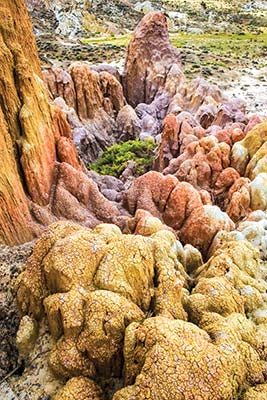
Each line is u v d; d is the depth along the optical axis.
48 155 19.97
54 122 21.48
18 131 18.09
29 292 11.62
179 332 9.11
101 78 41.81
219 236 17.98
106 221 21.14
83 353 9.79
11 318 12.22
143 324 9.41
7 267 14.41
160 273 11.44
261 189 21.70
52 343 10.84
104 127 40.12
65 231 12.57
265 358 10.27
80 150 34.44
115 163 34.12
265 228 18.33
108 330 9.71
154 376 8.37
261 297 12.55
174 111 40.62
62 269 10.84
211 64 66.69
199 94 43.31
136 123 40.72
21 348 10.95
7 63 17.52
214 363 8.58
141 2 128.25
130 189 23.22
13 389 10.17
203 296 11.48
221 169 25.44
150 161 33.69
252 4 149.00
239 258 14.27
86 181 21.14
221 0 149.25
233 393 8.76
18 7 20.48
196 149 26.88
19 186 17.48
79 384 9.35
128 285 10.87
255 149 25.88
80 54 67.94
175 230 21.53
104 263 11.12
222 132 29.28
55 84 37.94
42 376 10.26
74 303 10.16
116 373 9.97
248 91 55.69
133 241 11.67
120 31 101.62
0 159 16.12
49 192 19.77
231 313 11.24
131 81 48.75
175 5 135.25
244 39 96.81
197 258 15.94
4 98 17.38
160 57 48.19
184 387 8.20
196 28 109.12
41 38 80.50
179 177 25.28
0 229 16.11
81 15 98.00
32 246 16.39
